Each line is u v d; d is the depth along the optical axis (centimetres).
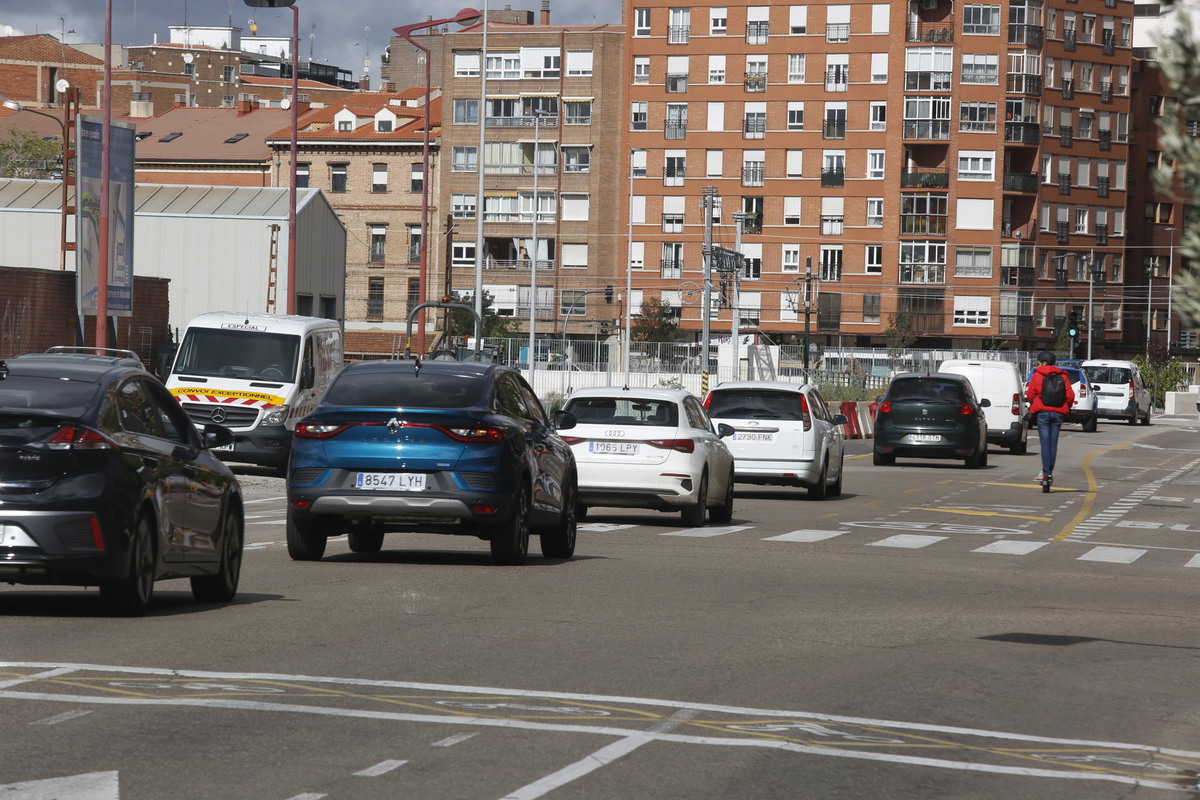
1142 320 15250
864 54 13538
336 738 938
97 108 16425
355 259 13975
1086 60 14312
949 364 5588
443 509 1898
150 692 1070
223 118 14350
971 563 2244
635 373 9694
